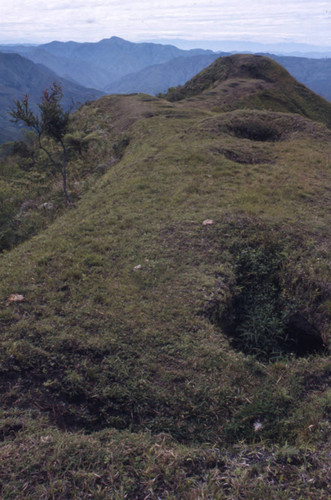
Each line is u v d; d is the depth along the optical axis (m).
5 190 16.44
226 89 41.16
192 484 3.30
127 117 24.70
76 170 18.36
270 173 11.61
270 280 6.79
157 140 16.67
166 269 6.71
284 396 4.23
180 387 4.33
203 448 3.74
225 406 4.17
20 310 5.62
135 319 5.39
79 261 7.10
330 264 6.68
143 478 3.33
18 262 7.23
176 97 46.34
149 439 3.78
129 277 6.55
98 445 3.64
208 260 6.93
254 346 5.73
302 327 6.10
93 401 4.23
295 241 7.48
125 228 8.48
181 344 4.93
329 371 4.66
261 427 3.96
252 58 48.56
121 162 15.41
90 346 4.84
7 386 4.37
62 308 5.65
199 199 9.65
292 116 18.09
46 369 4.55
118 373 4.48
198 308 5.62
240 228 7.89
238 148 14.03
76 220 9.34
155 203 9.72
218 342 5.05
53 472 3.35
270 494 3.13
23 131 25.50
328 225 8.12
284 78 45.31
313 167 12.36
